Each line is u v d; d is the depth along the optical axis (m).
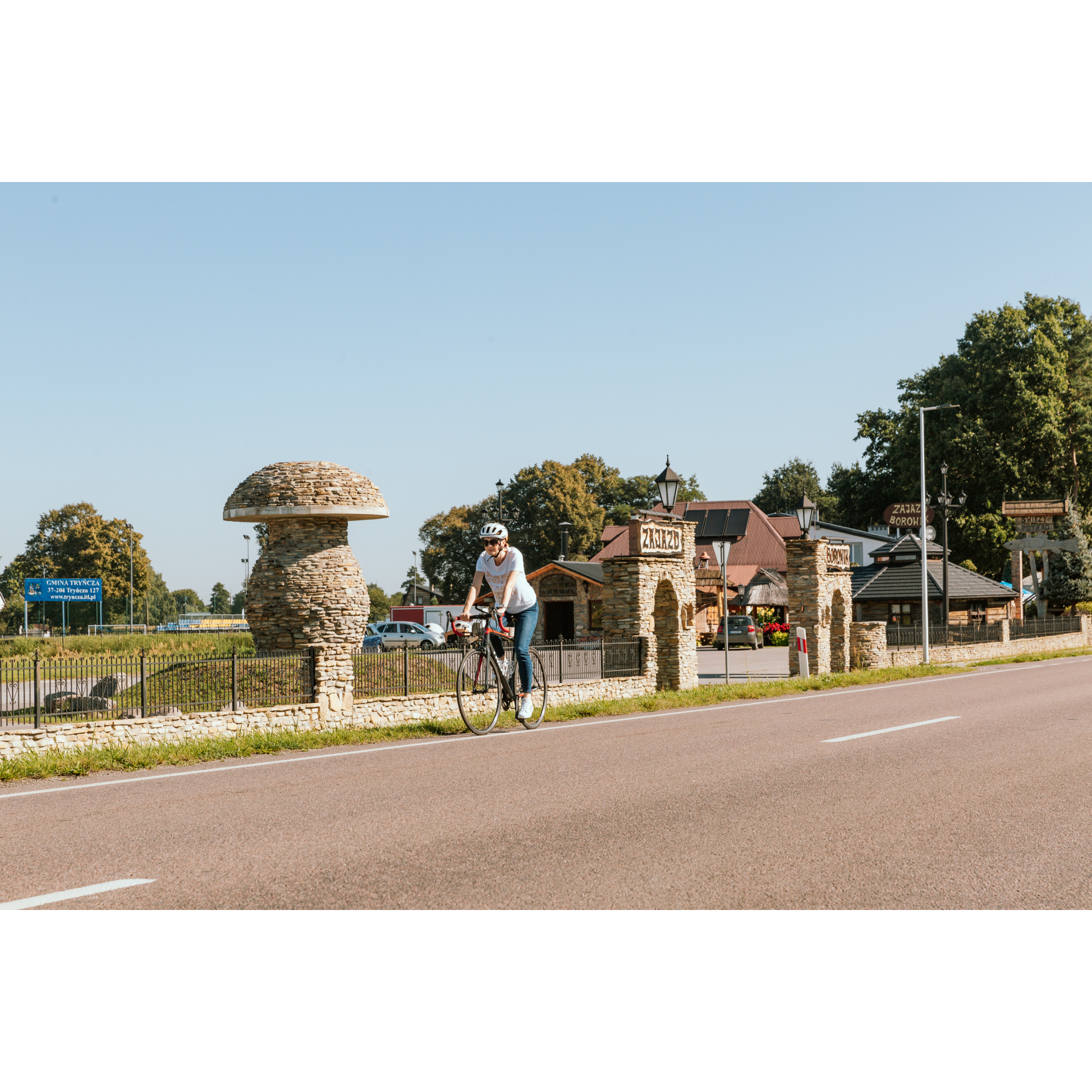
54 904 4.92
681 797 7.59
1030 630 43.72
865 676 24.50
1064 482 68.88
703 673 36.62
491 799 7.50
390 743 11.14
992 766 9.17
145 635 51.72
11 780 8.87
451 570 97.81
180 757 9.93
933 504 67.19
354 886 5.21
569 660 18.94
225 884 5.23
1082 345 69.75
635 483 107.31
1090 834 6.45
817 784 8.16
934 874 5.54
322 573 21.11
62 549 122.19
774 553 69.00
